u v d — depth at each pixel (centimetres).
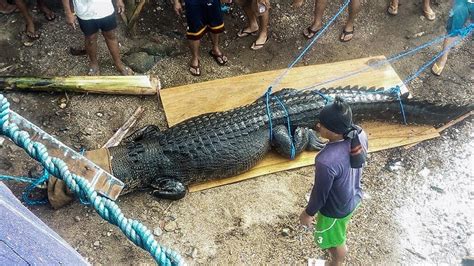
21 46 632
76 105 580
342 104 337
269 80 614
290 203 511
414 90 619
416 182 531
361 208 508
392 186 527
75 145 545
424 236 491
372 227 495
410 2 710
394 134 569
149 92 590
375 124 577
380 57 650
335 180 357
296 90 571
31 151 155
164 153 501
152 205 503
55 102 580
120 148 505
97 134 557
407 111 561
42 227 146
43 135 423
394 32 684
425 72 639
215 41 616
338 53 657
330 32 678
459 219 503
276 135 527
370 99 553
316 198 368
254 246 479
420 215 505
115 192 463
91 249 468
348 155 351
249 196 515
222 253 473
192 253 471
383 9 704
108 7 546
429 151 558
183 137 508
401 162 548
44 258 119
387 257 475
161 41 652
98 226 482
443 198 519
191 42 595
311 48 659
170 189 499
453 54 660
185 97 590
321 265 464
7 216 122
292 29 679
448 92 618
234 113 532
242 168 520
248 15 650
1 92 577
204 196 514
